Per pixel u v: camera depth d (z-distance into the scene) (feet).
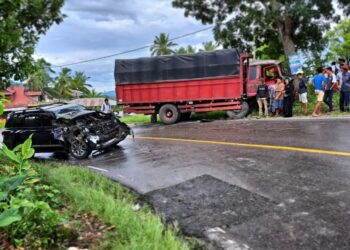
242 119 55.72
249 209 17.29
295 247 13.41
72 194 18.92
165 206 18.88
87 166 32.55
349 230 14.28
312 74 68.23
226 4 74.74
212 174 23.91
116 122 41.60
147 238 13.55
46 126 39.65
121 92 63.26
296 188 19.49
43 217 13.20
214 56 57.26
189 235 15.15
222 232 15.17
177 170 26.16
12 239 12.45
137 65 61.72
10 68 21.58
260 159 26.45
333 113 48.83
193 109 60.03
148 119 79.30
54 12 32.76
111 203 17.34
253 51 83.92
